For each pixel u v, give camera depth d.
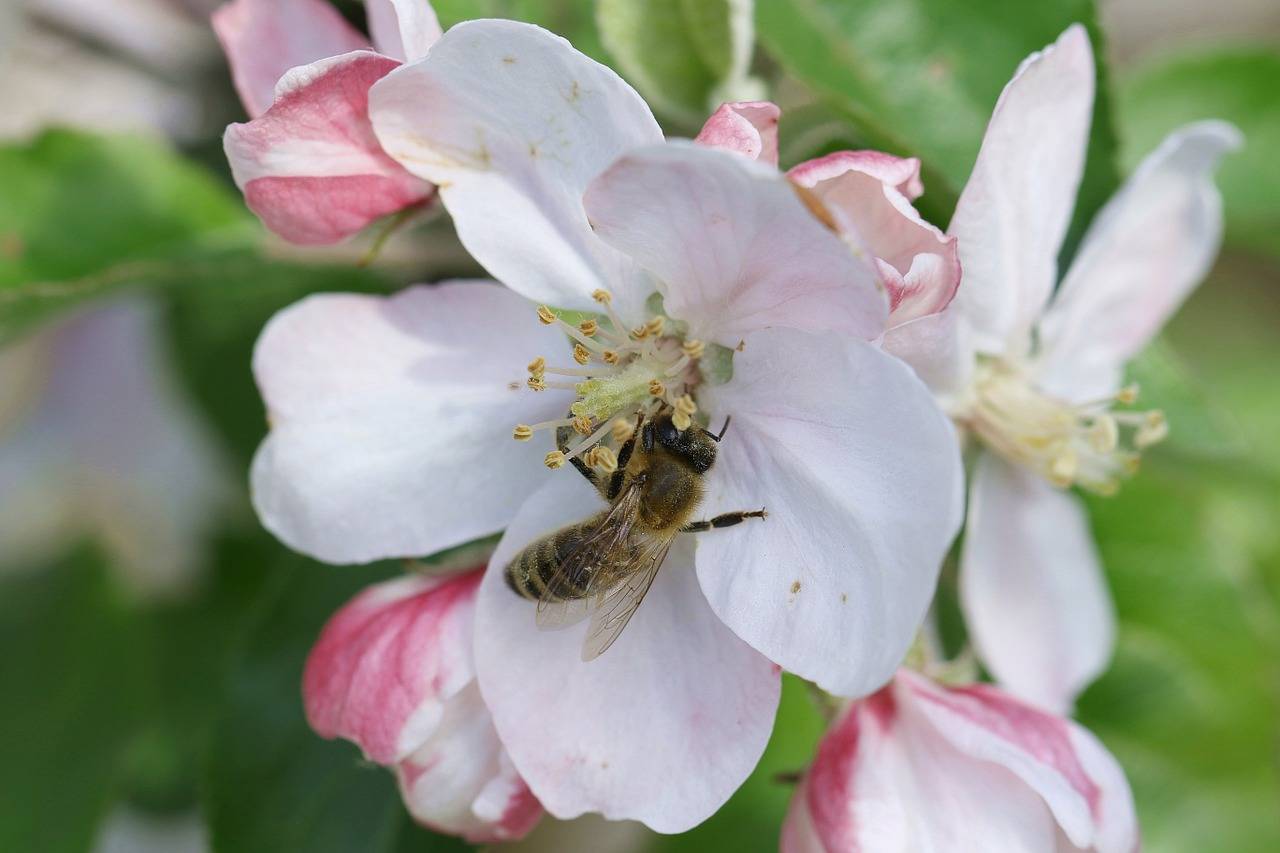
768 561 0.16
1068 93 0.16
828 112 0.17
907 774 0.16
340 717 0.16
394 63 0.16
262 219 0.16
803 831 0.16
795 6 0.18
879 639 0.15
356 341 0.16
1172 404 0.19
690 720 0.16
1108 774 0.16
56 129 0.19
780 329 0.16
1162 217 0.18
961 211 0.16
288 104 0.16
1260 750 0.20
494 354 0.17
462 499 0.16
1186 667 0.20
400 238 0.19
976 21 0.18
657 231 0.16
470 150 0.16
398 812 0.18
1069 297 0.18
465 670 0.16
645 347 0.16
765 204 0.15
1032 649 0.18
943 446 0.15
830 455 0.16
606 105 0.15
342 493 0.16
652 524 0.16
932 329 0.16
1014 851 0.16
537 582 0.16
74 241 0.19
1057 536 0.18
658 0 0.17
